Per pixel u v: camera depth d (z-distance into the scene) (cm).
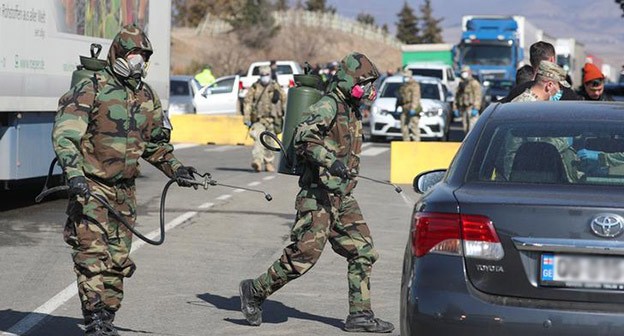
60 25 3909
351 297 2227
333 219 2167
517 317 1480
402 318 1588
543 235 1489
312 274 2880
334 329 2258
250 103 5700
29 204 4159
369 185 5216
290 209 4175
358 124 2173
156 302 2486
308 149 2088
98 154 1970
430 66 11862
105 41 4312
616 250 1467
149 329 2227
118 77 1983
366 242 2209
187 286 2673
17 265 2880
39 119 3859
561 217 1488
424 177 2012
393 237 3550
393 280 2825
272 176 5509
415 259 1566
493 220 1512
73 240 1981
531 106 1820
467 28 13262
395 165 5347
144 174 5578
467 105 7444
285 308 2459
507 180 1608
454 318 1503
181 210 4088
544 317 1473
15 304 2423
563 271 1486
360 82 2128
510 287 1499
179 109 9912
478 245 1514
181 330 2227
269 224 3762
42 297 2497
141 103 2006
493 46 12888
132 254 3098
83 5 4103
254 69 11431
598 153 1642
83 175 1905
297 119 2256
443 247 1535
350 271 2220
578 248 1476
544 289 1488
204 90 10506
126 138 1981
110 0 4353
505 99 2909
